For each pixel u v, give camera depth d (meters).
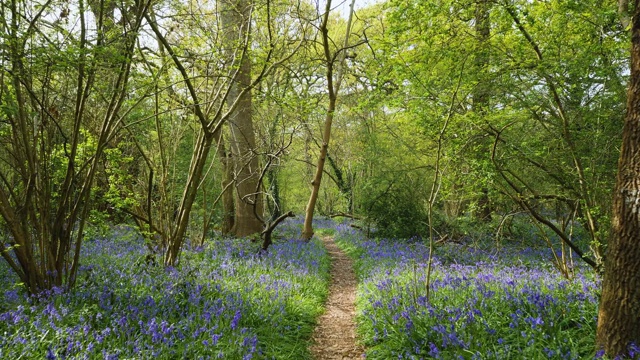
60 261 7.51
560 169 8.42
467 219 14.52
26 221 7.00
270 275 10.41
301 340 7.25
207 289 8.18
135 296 7.39
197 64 9.66
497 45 8.38
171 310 6.90
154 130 11.58
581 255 8.33
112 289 7.46
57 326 5.68
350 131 26.55
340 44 21.48
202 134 10.68
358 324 8.27
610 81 7.31
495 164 8.04
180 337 5.78
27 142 6.88
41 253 7.23
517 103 7.82
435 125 8.46
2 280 8.37
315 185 18.19
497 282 8.41
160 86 9.67
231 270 10.39
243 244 14.61
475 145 8.59
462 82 8.02
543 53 8.04
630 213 4.95
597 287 7.32
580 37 7.84
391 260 13.52
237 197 16.80
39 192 7.25
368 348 7.07
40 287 7.20
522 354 5.37
